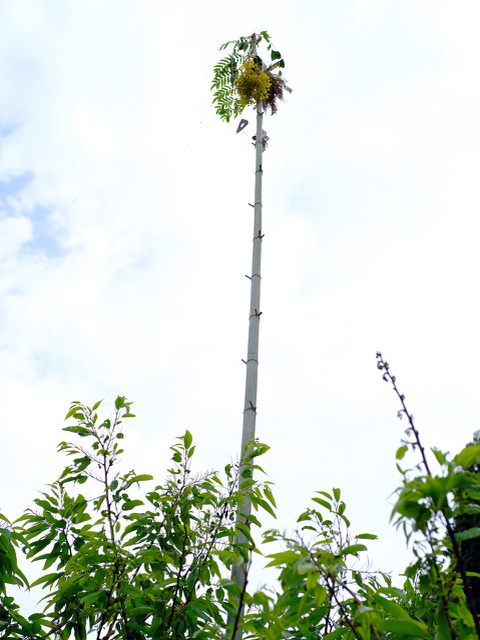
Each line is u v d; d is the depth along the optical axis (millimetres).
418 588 3094
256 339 5336
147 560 3164
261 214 6305
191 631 3047
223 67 7531
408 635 2391
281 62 7562
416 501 2133
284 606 2564
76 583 3213
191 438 3609
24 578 3156
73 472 3549
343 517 3154
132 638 3074
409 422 2381
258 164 6719
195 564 3129
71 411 3719
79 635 3172
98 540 3176
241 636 2758
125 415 3725
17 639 3133
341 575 2674
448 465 2090
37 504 3477
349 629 2482
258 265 5867
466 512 2141
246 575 2486
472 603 2113
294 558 2354
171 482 3441
